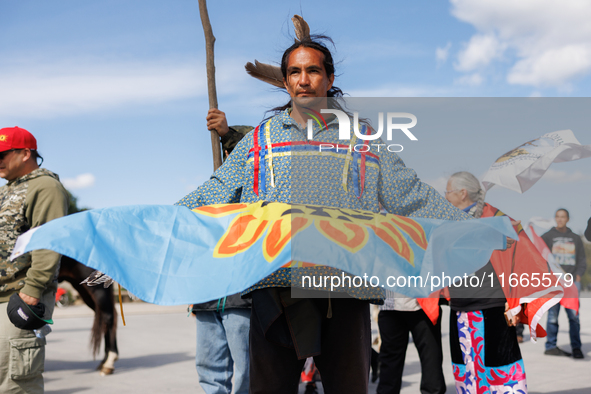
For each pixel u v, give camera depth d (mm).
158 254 1760
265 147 1934
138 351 7609
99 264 1653
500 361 3354
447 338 8375
